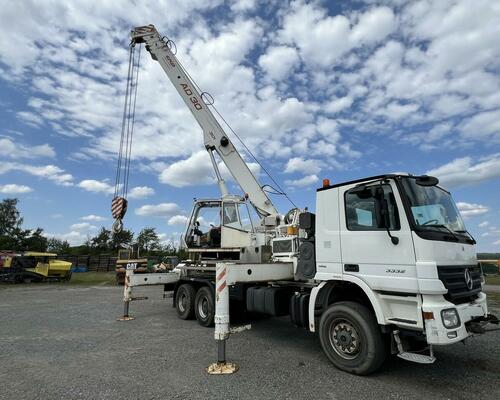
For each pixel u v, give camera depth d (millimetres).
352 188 5105
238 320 8680
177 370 4879
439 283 4090
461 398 3963
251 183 10016
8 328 7766
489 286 16672
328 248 5281
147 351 5855
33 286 20000
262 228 9188
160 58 11109
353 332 4789
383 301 4602
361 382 4441
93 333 7238
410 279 4277
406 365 5102
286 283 6703
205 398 3941
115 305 11578
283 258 7289
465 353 5699
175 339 6703
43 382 4441
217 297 5090
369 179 4914
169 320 8766
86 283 22391
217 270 5137
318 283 5699
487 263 20750
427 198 4879
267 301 6477
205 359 5391
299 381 4477
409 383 4410
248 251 8484
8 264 22016
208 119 10562
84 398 3947
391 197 4637
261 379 4543
